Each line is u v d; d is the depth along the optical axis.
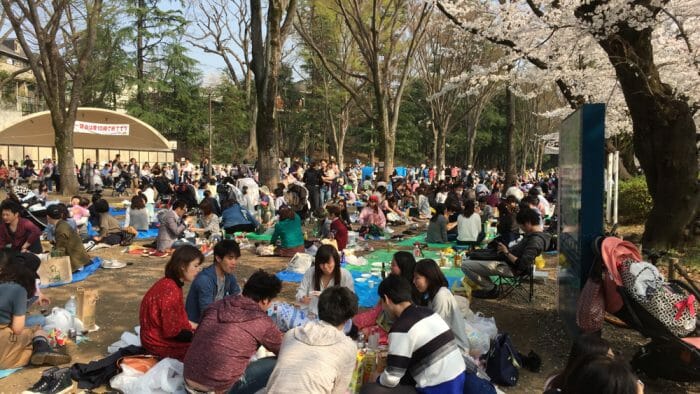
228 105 43.44
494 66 11.66
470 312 5.23
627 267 4.13
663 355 4.16
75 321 5.22
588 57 11.33
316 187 15.29
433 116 30.31
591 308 4.39
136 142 30.78
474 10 10.51
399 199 17.83
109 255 9.45
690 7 8.52
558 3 9.41
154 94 42.88
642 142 8.31
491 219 12.90
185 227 9.94
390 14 20.33
